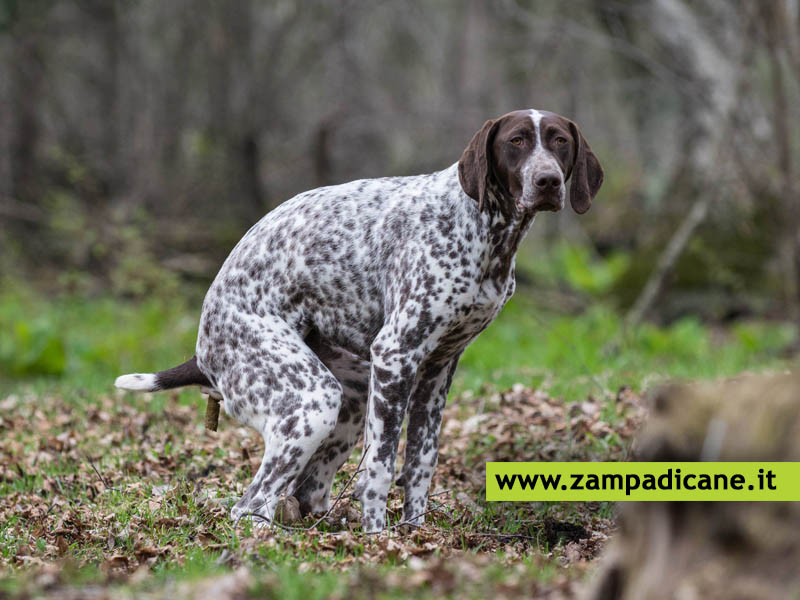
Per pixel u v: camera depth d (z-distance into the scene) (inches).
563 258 890.1
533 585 194.5
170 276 782.5
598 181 273.0
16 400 463.5
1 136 1095.0
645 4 798.5
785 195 637.9
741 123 672.4
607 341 618.5
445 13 1384.1
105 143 1214.3
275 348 273.0
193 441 379.2
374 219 275.6
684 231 641.6
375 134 1208.2
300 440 266.8
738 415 152.3
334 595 188.4
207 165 1057.5
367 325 277.4
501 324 717.3
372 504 265.3
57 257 964.6
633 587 155.8
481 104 1122.0
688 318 686.5
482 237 265.3
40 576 204.4
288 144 1162.6
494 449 358.3
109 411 428.8
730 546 147.3
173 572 219.9
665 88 782.5
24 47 1101.1
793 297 683.4
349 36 1357.0
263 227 286.0
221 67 1120.2
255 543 239.3
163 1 1210.0
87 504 307.9
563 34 799.7
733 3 750.5
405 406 266.2
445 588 192.9
